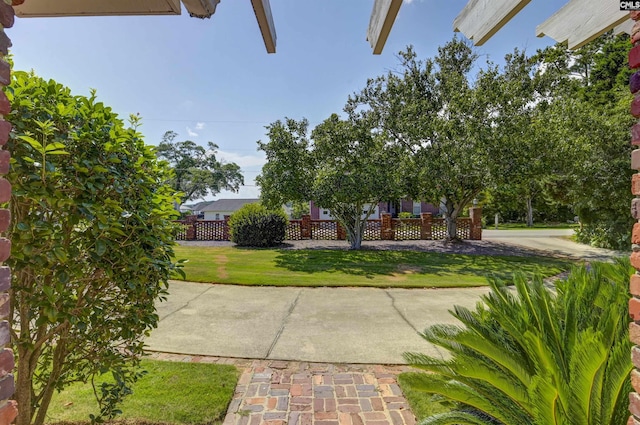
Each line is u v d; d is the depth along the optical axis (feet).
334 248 36.73
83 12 5.32
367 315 14.37
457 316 6.63
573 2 6.64
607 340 4.50
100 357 6.02
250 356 10.45
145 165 6.83
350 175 31.68
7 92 4.75
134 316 6.16
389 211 82.94
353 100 42.52
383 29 6.05
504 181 31.30
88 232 5.51
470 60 42.22
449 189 35.45
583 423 4.29
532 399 4.46
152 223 6.36
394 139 39.34
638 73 3.47
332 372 9.50
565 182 35.86
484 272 23.49
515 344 5.64
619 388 4.20
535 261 27.94
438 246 37.93
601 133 30.12
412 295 17.60
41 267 4.99
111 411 6.29
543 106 35.29
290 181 32.22
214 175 113.09
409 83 41.27
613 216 33.76
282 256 30.58
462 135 33.01
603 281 6.81
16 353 5.83
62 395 8.02
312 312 14.78
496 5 5.57
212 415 7.36
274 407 7.80
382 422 7.28
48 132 4.75
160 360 10.05
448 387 5.45
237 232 38.52
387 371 9.57
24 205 5.07
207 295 17.54
